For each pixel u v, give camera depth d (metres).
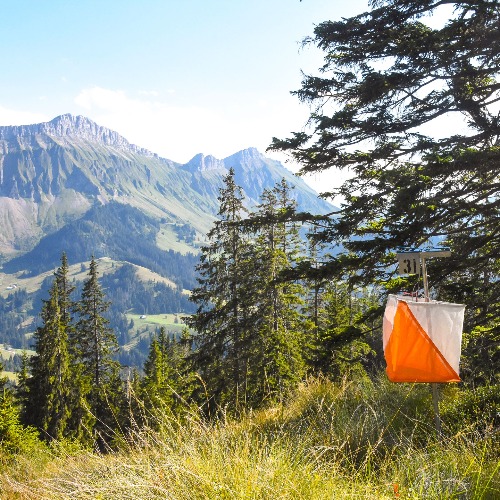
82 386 39.94
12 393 39.34
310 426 4.98
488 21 9.23
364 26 10.09
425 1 9.90
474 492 3.14
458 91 9.79
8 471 6.82
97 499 3.25
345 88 10.48
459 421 5.47
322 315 32.50
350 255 9.94
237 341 27.92
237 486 2.93
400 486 3.21
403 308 4.06
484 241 9.74
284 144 10.28
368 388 7.35
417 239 9.59
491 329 9.58
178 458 3.33
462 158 8.42
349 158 10.32
